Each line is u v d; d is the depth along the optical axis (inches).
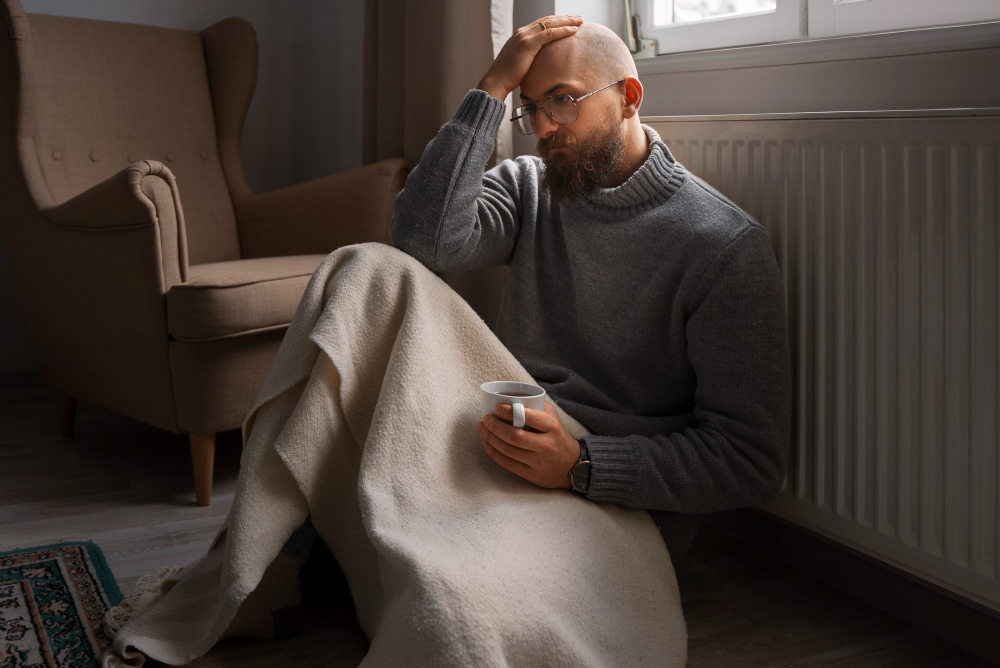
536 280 56.4
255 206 93.8
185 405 68.1
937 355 45.7
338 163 119.3
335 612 52.5
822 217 50.5
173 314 66.8
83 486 73.1
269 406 46.6
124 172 66.7
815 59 55.7
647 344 51.4
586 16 74.9
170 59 94.4
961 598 49.8
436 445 44.5
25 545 60.8
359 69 113.3
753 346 47.3
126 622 47.8
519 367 48.7
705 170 58.8
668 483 46.8
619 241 51.6
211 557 49.3
